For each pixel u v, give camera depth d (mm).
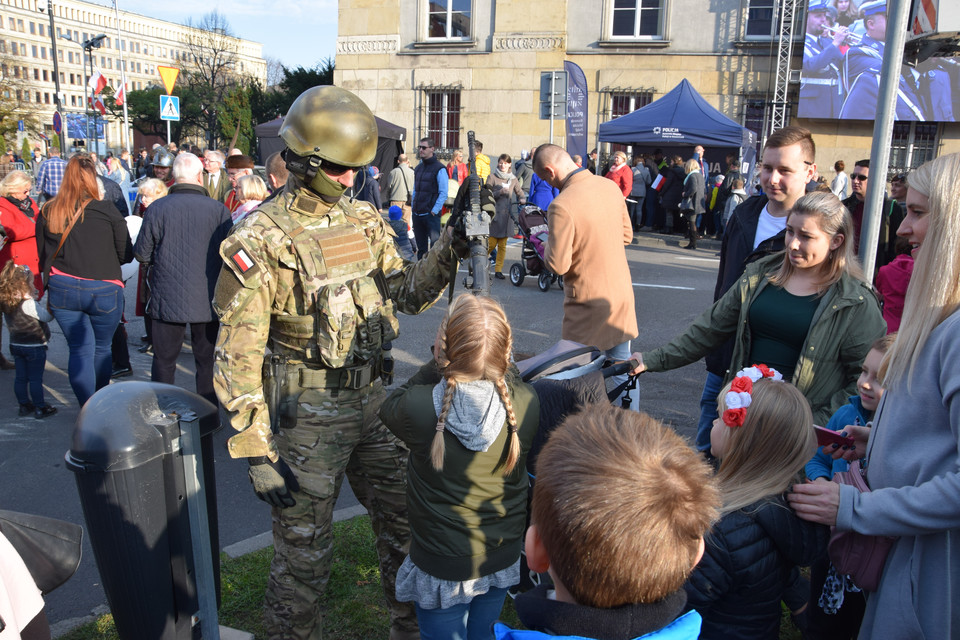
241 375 2211
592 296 3961
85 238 4590
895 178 5703
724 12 16766
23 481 4148
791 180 3234
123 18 101125
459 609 2080
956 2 8867
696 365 6660
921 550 1702
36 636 1666
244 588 3047
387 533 2643
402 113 19609
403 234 11195
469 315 1928
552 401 2566
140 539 2029
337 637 2771
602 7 17562
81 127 28141
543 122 18469
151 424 2051
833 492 1807
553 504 1178
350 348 2352
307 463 2361
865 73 15219
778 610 1967
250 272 2199
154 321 4668
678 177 15195
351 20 19594
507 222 10250
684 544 1158
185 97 58188
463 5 18859
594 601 1156
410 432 2018
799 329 2719
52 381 5891
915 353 1680
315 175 2256
